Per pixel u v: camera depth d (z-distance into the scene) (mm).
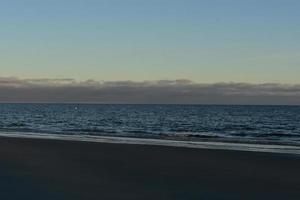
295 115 109438
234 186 11602
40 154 17781
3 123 62688
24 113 115938
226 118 89938
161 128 56344
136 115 107500
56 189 10953
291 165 15273
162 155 17703
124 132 45188
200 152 18703
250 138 37250
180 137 35625
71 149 19656
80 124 64562
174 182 12070
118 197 10242
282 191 11047
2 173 13203
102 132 43875
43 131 42844
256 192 10922
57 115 103000
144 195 10484
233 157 17203
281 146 26266
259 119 85000
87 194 10484
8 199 9805
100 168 14375
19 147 20344
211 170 14133
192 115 108312
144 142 27406
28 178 12398
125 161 16016
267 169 14375
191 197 10359
